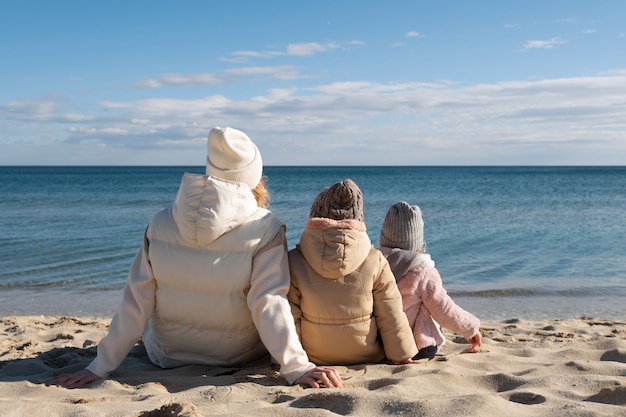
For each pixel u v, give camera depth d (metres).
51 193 41.47
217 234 3.36
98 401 2.93
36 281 9.37
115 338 3.42
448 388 3.15
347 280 3.54
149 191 44.59
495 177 87.56
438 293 3.95
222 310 3.47
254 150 3.63
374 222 19.80
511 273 10.16
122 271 10.23
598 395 2.92
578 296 8.41
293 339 3.33
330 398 2.84
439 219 20.66
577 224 18.81
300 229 17.16
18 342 4.94
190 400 2.92
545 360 3.91
